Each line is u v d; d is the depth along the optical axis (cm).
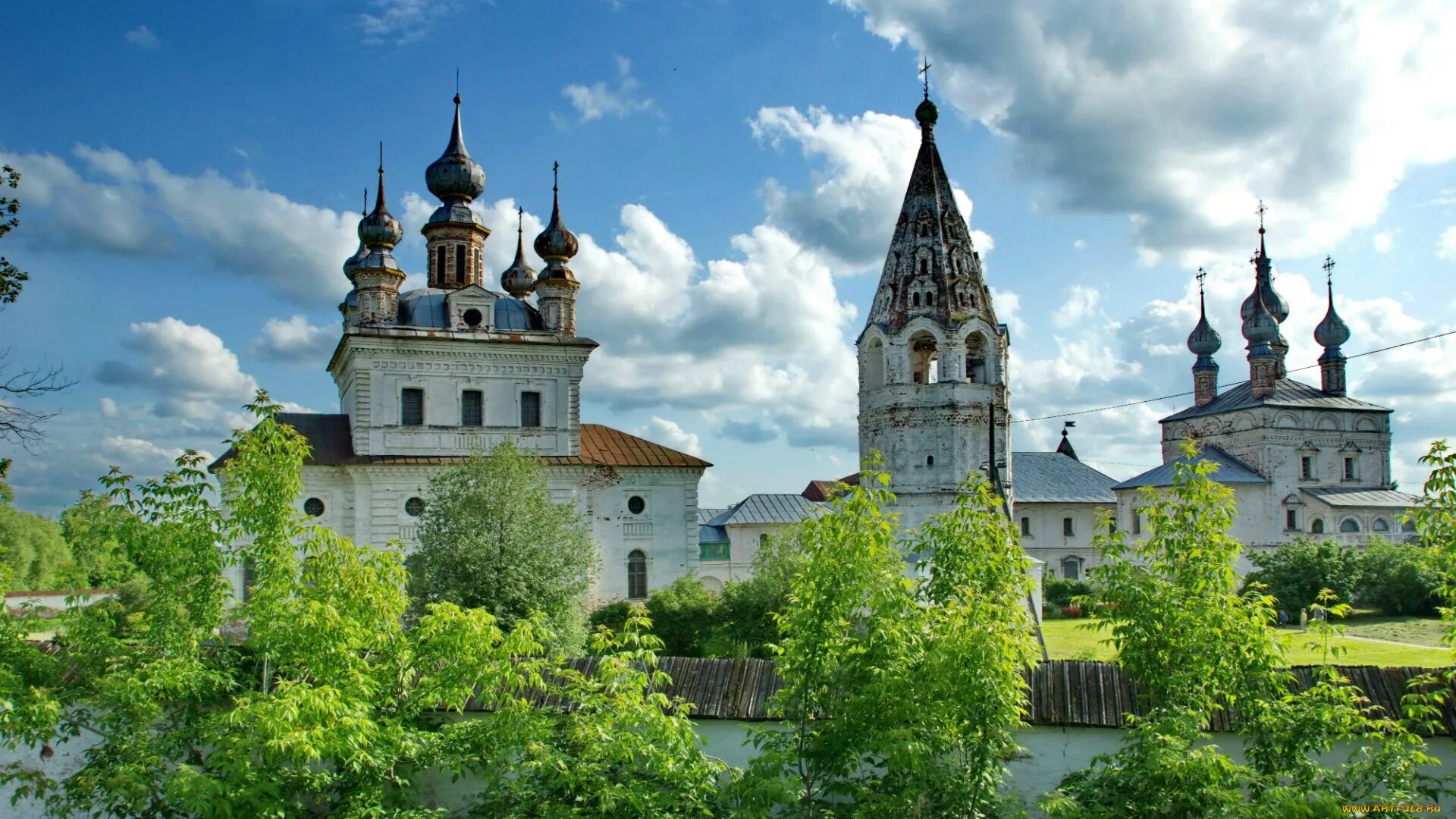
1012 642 1648
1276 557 6706
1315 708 1661
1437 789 1730
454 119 6644
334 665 1783
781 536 4794
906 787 1648
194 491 1964
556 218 6056
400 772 1869
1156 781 1594
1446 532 1658
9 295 2306
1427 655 4241
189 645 1897
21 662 1941
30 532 7888
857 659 1734
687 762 1759
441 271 6538
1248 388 9538
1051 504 9281
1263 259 9800
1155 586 1786
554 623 4025
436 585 4050
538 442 5800
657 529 5975
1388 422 9138
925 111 6125
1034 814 2014
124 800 1784
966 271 5838
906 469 5641
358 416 5506
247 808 1614
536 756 1750
